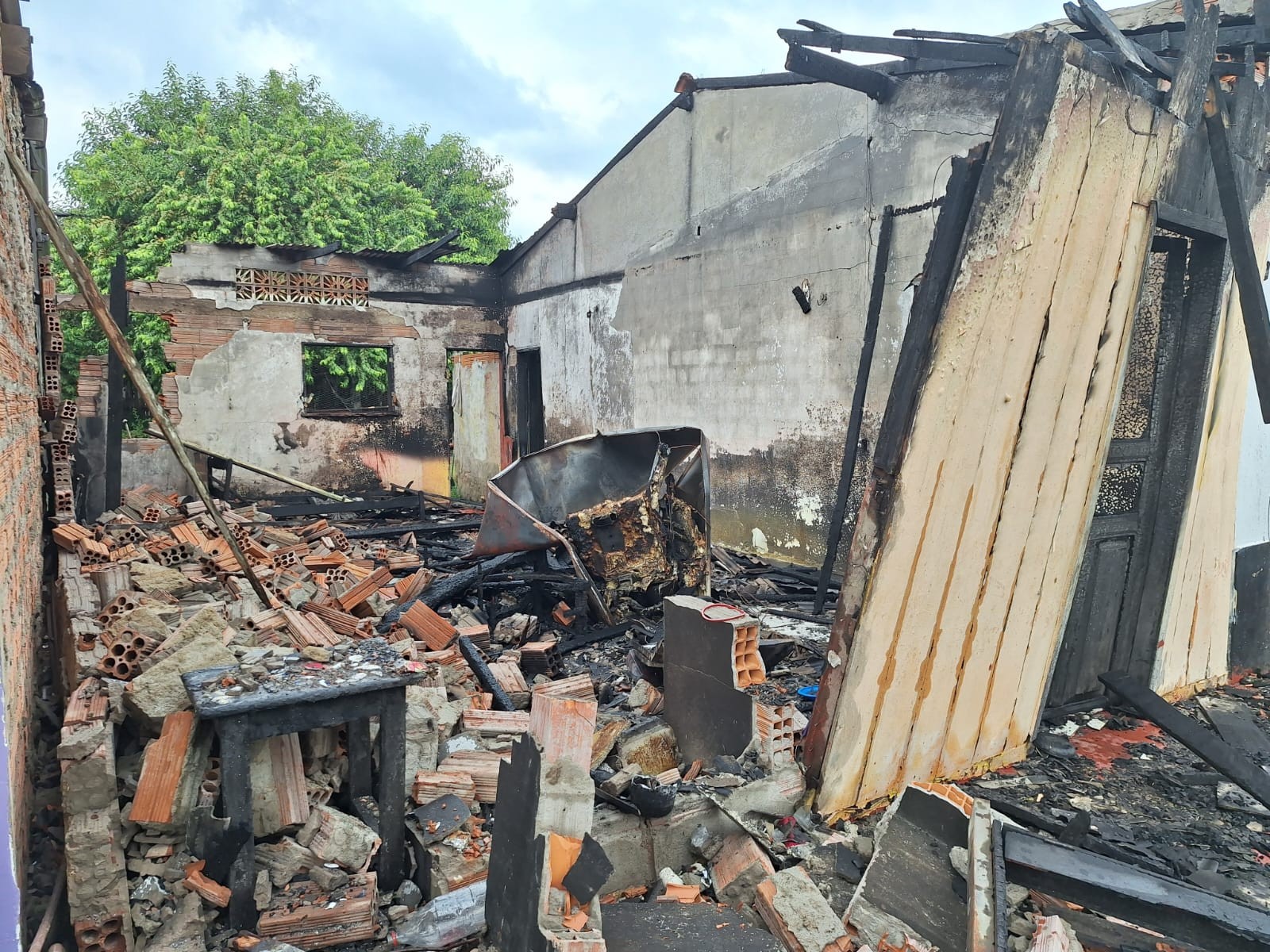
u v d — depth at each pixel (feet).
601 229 35.81
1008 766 12.28
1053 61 9.59
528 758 7.17
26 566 12.23
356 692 8.16
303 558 20.70
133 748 9.06
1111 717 13.97
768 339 26.96
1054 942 6.95
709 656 11.20
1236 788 11.55
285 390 37.99
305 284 38.27
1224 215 12.45
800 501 26.04
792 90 25.34
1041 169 9.80
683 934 7.79
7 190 11.98
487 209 71.82
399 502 33.71
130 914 7.34
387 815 8.58
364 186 56.75
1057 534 11.89
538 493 20.52
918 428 9.58
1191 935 6.94
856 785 10.43
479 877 8.42
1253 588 16.90
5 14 14.05
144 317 49.39
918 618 10.46
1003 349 10.17
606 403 36.40
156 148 56.85
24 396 13.26
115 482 25.04
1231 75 13.78
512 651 16.14
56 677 12.53
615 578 18.30
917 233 21.44
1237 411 15.03
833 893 8.52
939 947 7.55
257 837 8.48
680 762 11.69
